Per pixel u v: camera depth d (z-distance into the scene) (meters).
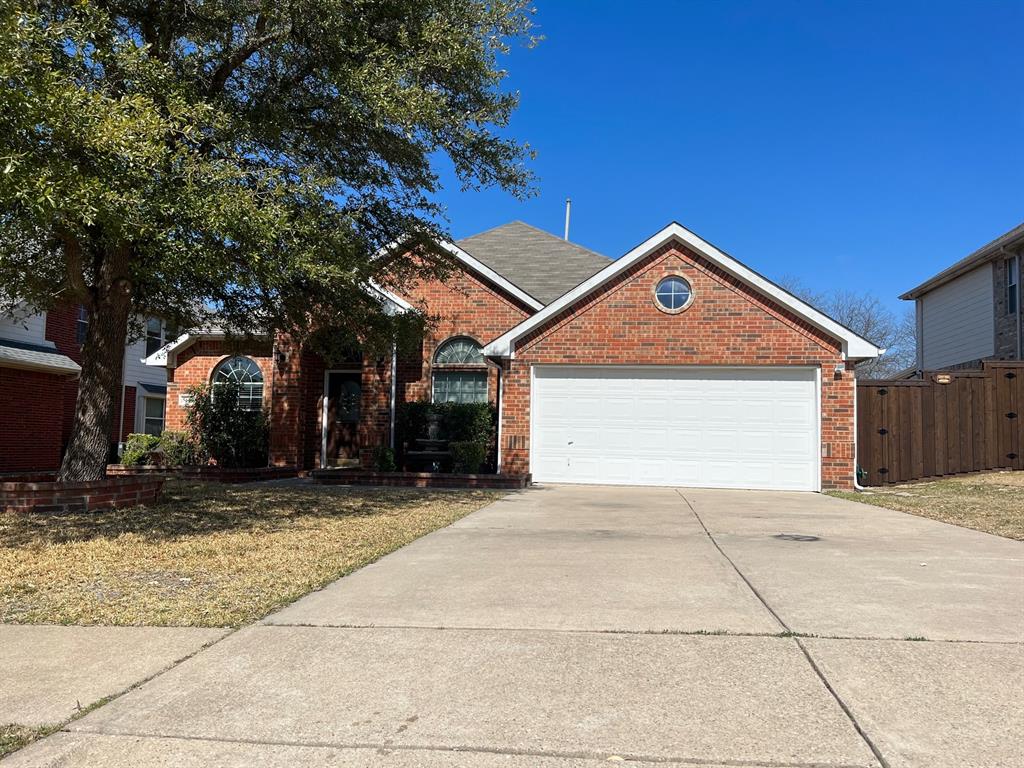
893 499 11.66
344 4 8.38
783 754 2.84
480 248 19.59
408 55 9.05
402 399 15.84
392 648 4.07
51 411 18.64
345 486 13.22
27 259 9.66
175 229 7.05
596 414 14.24
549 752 2.88
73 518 8.38
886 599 5.05
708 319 13.88
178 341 17.11
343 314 10.91
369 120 8.91
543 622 4.53
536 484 14.09
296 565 6.16
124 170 6.66
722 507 10.61
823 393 13.45
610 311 14.18
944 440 14.66
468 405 15.08
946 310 23.69
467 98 9.77
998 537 7.85
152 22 8.75
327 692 3.46
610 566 6.20
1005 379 14.86
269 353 16.89
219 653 4.00
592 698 3.38
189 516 8.85
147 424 24.25
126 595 5.18
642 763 2.79
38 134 6.30
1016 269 19.17
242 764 2.80
